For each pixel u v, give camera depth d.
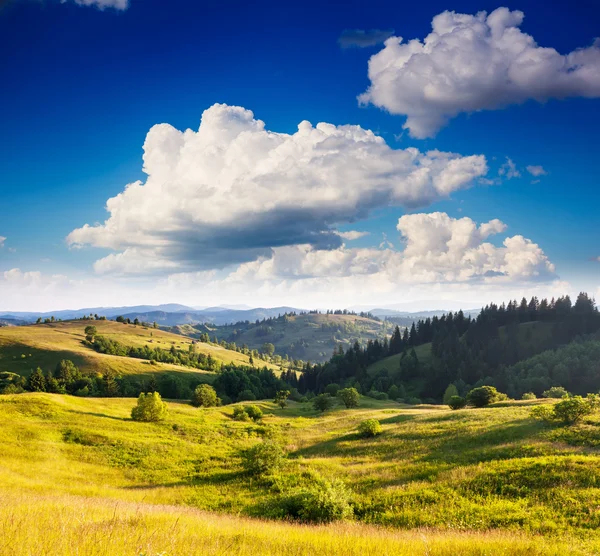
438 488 22.44
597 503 17.25
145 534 9.27
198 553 8.59
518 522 16.80
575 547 12.12
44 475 33.25
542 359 146.38
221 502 27.16
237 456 43.00
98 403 65.88
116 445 44.62
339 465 33.69
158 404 57.53
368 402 113.75
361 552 9.95
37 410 52.38
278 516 21.97
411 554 10.05
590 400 32.12
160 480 35.62
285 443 50.19
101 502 20.56
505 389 136.25
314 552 9.97
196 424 58.97
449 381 154.25
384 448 38.34
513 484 21.14
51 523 9.48
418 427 45.50
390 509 20.75
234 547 9.77
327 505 20.44
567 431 29.86
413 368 171.12
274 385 178.62
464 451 30.45
